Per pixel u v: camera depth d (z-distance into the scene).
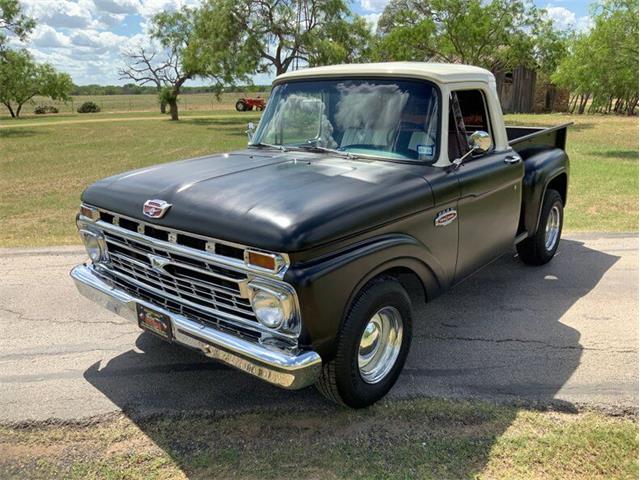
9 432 3.19
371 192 3.11
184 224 2.93
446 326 4.56
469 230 3.95
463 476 2.83
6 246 6.88
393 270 3.46
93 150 19.78
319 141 4.05
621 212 8.51
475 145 3.84
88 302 5.00
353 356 3.05
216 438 3.14
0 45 32.84
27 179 13.09
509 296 5.18
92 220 3.54
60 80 51.72
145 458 2.98
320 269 2.71
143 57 41.00
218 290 2.92
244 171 3.46
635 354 4.08
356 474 2.85
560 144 6.29
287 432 3.19
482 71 4.28
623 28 14.67
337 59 30.14
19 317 4.68
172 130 29.55
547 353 4.10
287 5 30.78
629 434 3.16
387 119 3.81
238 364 2.85
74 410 3.38
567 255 6.40
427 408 3.40
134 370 3.85
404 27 24.38
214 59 32.16
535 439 3.11
